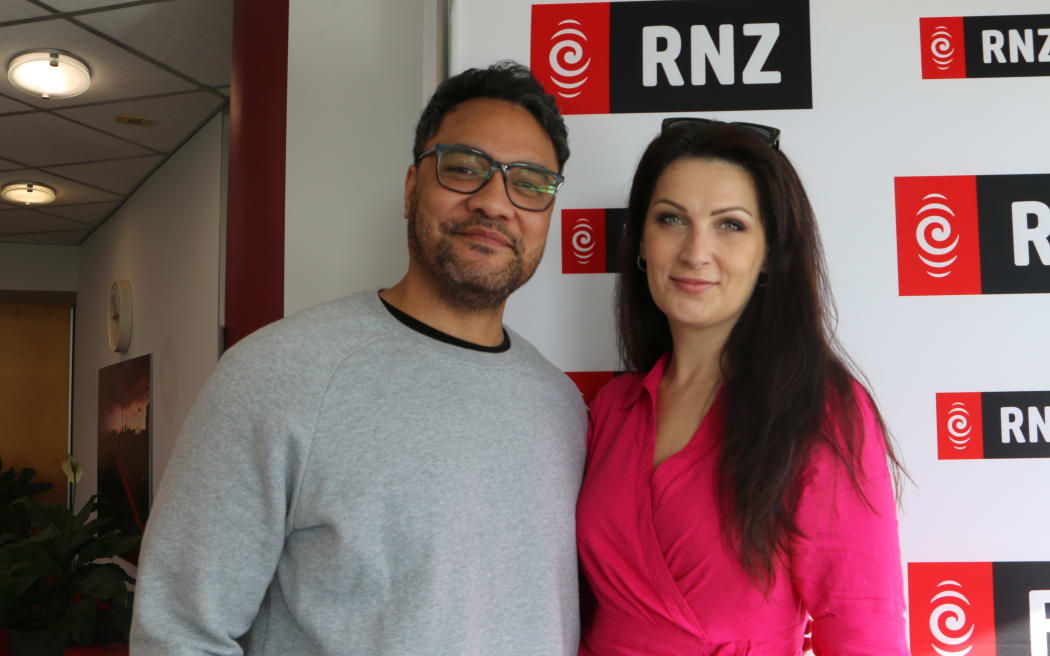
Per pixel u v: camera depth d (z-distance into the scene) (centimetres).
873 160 155
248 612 98
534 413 112
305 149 175
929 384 152
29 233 604
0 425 680
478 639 99
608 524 115
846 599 100
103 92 339
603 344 159
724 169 114
